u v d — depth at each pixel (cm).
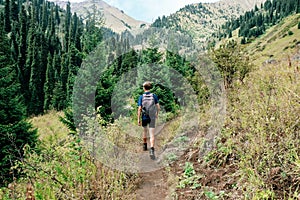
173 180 523
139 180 564
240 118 573
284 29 11350
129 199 477
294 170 362
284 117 451
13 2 9788
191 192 466
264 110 489
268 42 10788
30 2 16088
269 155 395
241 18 19388
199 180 496
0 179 682
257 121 480
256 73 794
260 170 396
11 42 6956
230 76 955
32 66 5569
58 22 14425
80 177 485
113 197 459
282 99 496
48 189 459
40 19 13075
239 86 802
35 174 514
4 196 497
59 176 493
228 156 520
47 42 7831
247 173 403
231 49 991
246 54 997
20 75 5378
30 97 5325
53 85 5403
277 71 665
